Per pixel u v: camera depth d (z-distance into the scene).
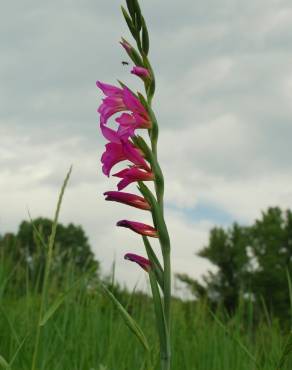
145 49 0.67
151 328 1.33
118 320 1.26
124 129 0.65
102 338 1.09
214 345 1.19
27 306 1.22
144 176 0.65
